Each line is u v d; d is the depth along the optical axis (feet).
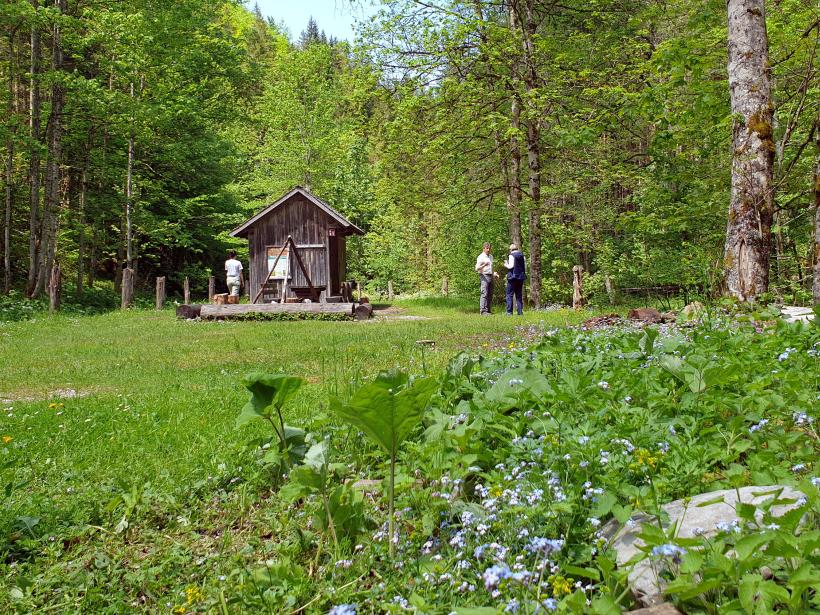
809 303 32.37
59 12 73.26
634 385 12.76
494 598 6.64
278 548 8.96
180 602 8.18
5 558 9.59
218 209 121.08
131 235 97.35
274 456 11.66
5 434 16.53
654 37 65.41
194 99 98.89
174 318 68.08
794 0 41.81
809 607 5.57
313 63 129.49
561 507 7.41
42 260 80.33
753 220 28.55
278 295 81.92
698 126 41.96
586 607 5.86
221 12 123.54
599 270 80.38
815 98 38.91
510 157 74.59
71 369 29.58
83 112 88.12
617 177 63.52
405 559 8.05
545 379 13.16
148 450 14.80
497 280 92.07
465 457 9.35
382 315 70.18
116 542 10.18
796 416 10.11
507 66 67.82
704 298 29.66
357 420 8.07
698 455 9.11
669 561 6.43
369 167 148.46
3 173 91.81
